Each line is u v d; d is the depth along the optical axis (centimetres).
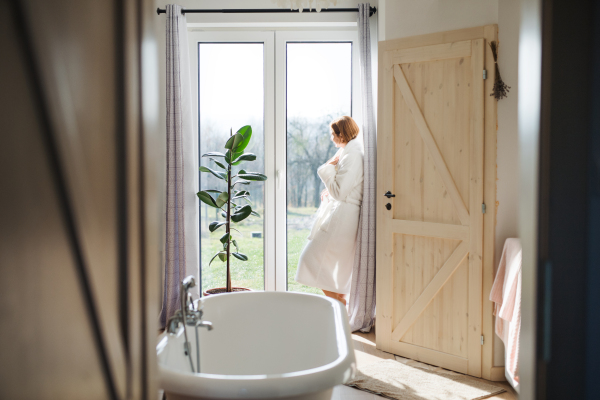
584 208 79
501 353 282
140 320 58
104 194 51
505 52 276
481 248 282
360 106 393
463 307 291
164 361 170
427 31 306
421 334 311
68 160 45
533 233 81
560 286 80
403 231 314
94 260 49
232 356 246
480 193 281
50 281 44
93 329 49
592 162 79
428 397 255
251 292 259
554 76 78
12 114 40
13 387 41
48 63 43
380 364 302
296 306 253
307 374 153
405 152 313
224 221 396
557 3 78
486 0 282
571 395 81
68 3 46
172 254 366
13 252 41
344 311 231
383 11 345
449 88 292
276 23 380
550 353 81
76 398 47
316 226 364
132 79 56
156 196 62
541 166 79
